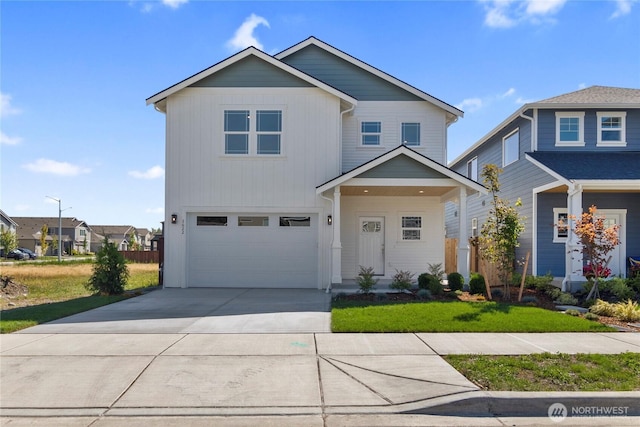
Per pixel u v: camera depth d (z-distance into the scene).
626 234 15.89
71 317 9.18
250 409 4.73
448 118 16.53
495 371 5.63
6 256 54.84
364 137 16.19
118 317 9.16
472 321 8.38
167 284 14.41
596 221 11.82
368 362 6.05
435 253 15.73
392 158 12.92
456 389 5.10
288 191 14.55
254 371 5.72
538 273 15.84
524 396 4.86
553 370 5.64
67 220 80.00
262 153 14.62
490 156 21.16
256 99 14.66
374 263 15.77
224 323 8.50
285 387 5.23
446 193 14.90
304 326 8.23
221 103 14.66
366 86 16.31
